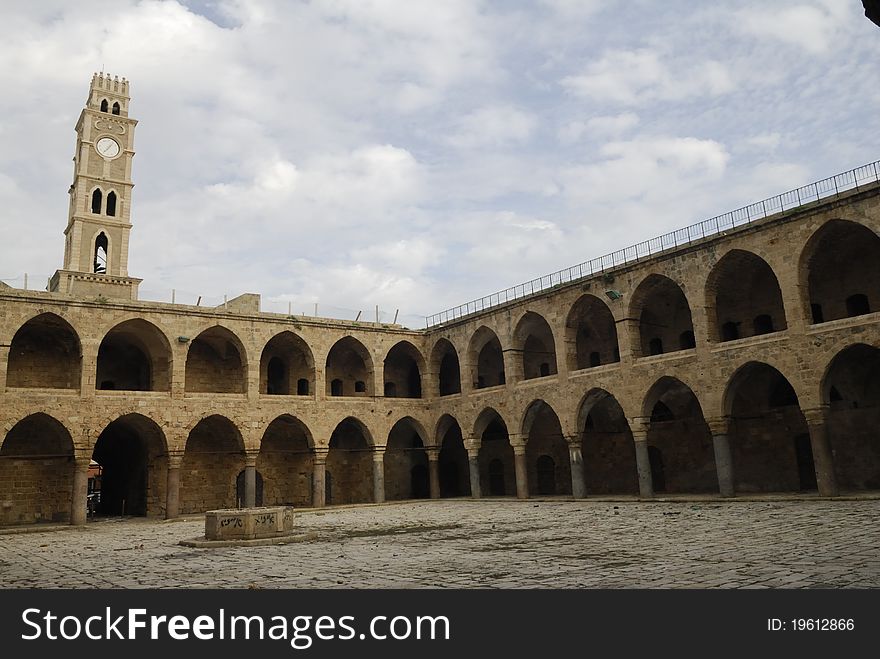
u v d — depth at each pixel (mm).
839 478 42812
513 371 53562
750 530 23375
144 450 53688
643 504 41219
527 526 30094
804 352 36844
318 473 54438
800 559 16094
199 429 56219
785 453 45688
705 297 41500
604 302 47250
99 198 63812
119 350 55500
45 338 51938
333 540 27125
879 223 34000
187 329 50438
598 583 14258
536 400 51531
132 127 66875
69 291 56719
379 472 57500
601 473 56500
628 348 45438
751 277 45969
